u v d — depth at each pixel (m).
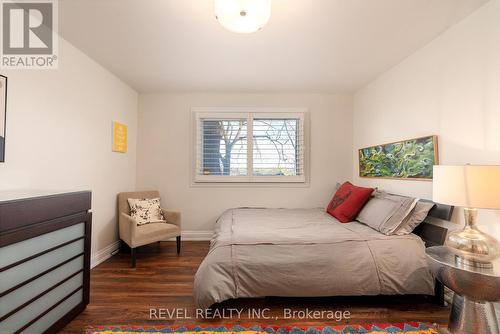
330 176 3.50
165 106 3.47
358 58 2.43
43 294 1.39
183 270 2.45
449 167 1.40
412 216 2.02
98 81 2.59
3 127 1.62
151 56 2.41
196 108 3.47
